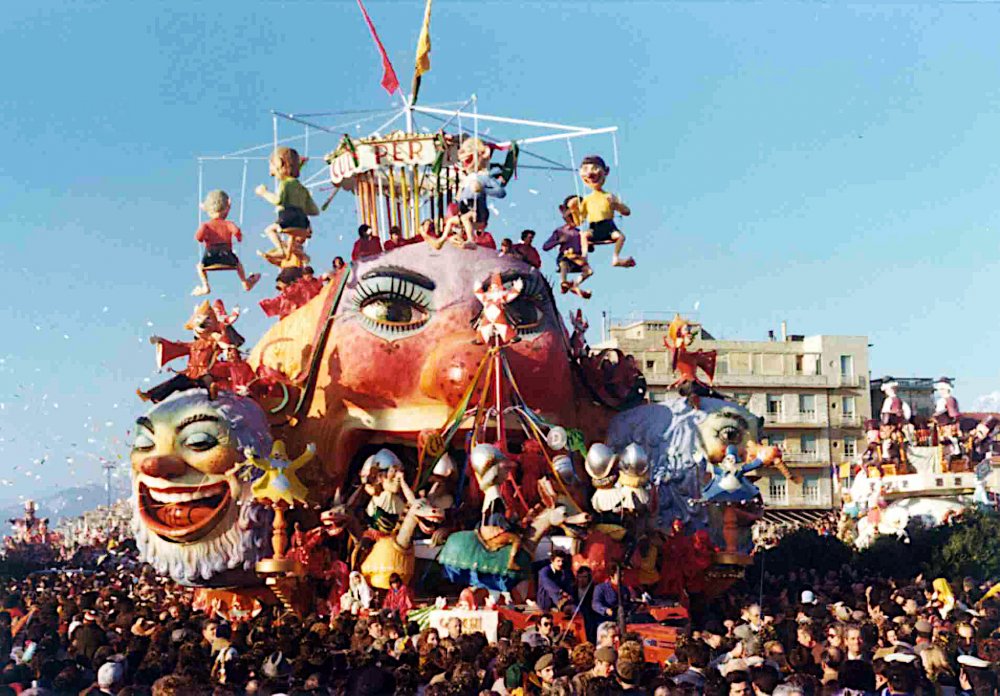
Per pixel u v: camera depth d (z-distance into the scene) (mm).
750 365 77438
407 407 26516
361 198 31000
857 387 77625
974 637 15453
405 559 23938
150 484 24203
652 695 11141
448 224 27406
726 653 14789
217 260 28375
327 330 27125
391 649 15656
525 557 22812
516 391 25719
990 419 43906
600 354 29562
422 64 30234
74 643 15453
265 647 14039
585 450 27625
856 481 45000
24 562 38250
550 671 11914
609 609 20328
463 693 11258
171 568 23922
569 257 28484
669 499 26469
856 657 13250
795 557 33719
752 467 25734
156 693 11102
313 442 26688
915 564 32781
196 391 24703
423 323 26656
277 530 23703
